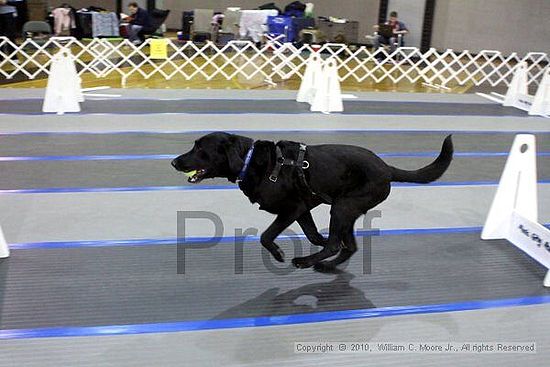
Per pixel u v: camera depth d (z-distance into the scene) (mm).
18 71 15906
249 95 13891
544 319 4438
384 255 5457
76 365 3594
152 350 3785
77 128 9883
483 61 23688
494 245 5816
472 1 23594
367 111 12633
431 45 24891
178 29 29109
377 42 21609
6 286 4539
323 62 12688
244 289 4676
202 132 9922
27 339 3848
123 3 27703
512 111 13656
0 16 16609
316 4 27906
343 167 4613
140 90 13945
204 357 3736
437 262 5363
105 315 4180
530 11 22344
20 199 6469
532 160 5836
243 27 21688
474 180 7977
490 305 4609
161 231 5758
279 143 4621
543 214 6781
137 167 7816
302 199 4598
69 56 11562
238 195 6891
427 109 13336
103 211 6211
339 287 4789
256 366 3668
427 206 6883
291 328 4137
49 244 5352
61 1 27406
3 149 8430
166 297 4480
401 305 4535
